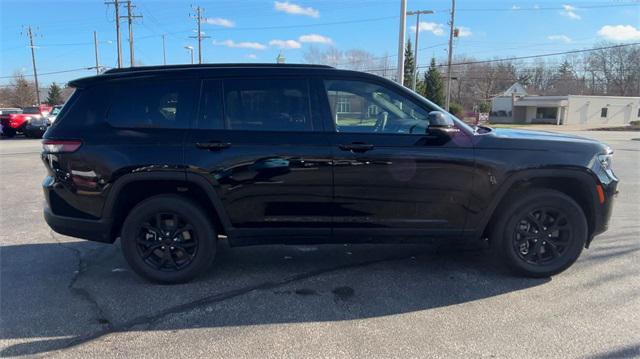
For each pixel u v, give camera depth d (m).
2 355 3.09
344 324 3.49
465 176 4.05
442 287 4.16
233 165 4.00
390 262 4.81
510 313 3.64
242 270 4.62
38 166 12.47
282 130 4.05
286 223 4.14
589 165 4.12
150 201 4.14
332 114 4.09
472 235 4.20
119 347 3.19
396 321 3.53
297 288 4.17
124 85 4.16
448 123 3.88
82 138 4.07
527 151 4.09
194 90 4.13
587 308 3.71
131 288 4.19
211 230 4.22
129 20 46.28
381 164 4.00
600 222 4.28
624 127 48.19
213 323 3.52
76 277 4.46
